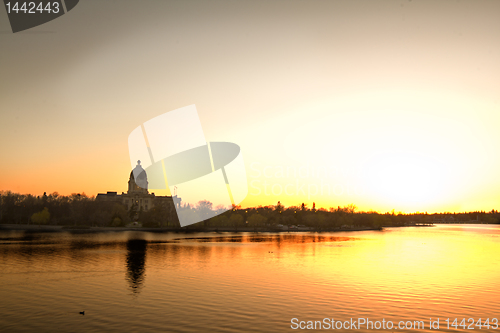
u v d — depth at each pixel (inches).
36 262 2615.7
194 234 6811.0
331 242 5103.3
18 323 1210.6
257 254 3314.5
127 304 1454.2
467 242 5521.7
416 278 2097.7
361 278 2076.8
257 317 1296.8
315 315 1328.7
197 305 1446.9
